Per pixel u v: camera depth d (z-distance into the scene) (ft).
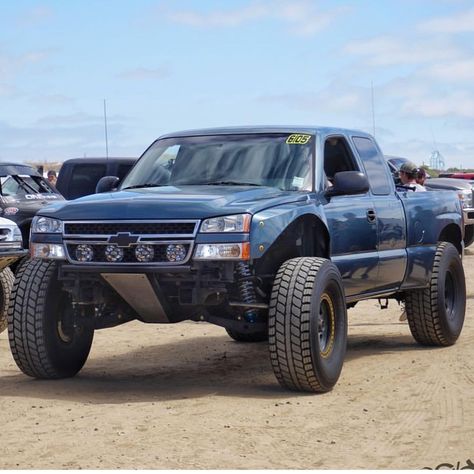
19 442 22.07
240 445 21.68
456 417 24.56
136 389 28.76
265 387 28.96
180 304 27.37
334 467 19.99
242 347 38.14
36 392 27.96
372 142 35.01
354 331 42.22
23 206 58.44
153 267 26.63
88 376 31.17
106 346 38.27
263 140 31.60
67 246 27.63
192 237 26.48
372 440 22.25
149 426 23.47
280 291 27.17
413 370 31.42
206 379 30.73
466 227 71.00
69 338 30.14
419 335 36.88
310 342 26.91
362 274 31.94
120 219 27.04
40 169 70.64
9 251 40.78
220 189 29.37
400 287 34.86
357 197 32.30
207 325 44.52
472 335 39.96
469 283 58.03
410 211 35.32
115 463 20.22
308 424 23.75
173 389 28.76
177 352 36.78
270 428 23.32
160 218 26.76
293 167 30.58
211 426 23.47
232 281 26.84
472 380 29.50
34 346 29.12
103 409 25.48
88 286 28.35
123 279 26.96
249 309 28.43
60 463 20.26
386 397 27.04
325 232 29.91
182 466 19.99
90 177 70.95
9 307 29.25
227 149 31.60
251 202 27.48
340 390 28.14
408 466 20.10
